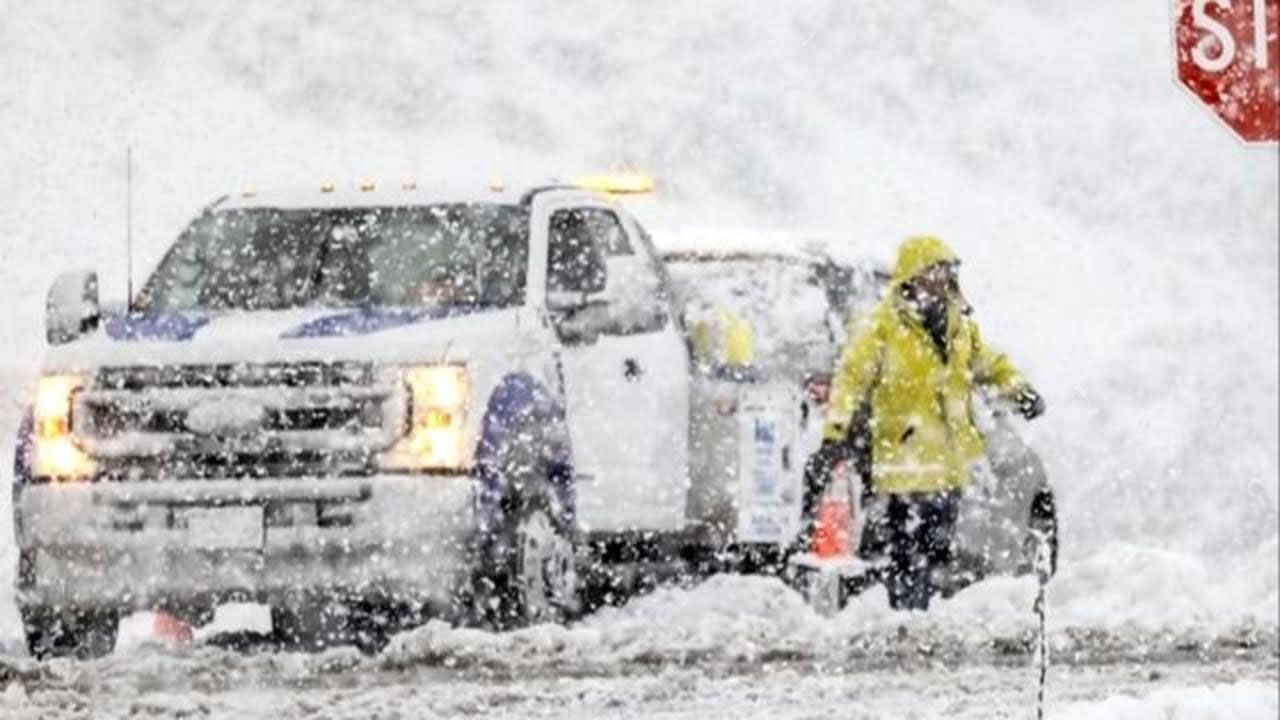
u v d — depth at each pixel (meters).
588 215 36.47
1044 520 39.81
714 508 36.41
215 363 31.72
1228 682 29.56
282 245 35.19
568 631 31.83
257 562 31.38
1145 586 37.00
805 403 37.06
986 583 36.31
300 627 33.28
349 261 34.88
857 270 40.00
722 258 38.97
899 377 34.09
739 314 38.12
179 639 34.44
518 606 32.53
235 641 33.62
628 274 34.44
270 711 26.66
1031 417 34.78
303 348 31.75
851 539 35.44
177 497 31.47
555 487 33.31
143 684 28.72
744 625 32.91
